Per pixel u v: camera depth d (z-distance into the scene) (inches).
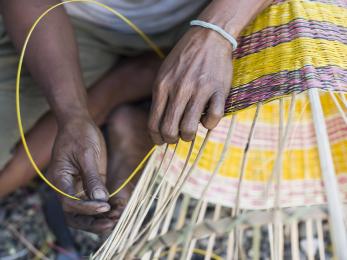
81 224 43.7
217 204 46.1
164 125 36.5
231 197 44.3
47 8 47.9
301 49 38.2
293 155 44.9
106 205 38.2
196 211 35.8
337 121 43.4
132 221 37.5
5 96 55.8
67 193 39.9
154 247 35.9
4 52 55.4
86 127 42.6
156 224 37.0
